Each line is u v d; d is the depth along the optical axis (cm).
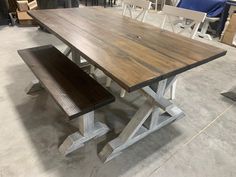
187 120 204
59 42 341
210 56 139
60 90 146
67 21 187
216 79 285
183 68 122
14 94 215
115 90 239
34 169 145
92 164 152
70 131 178
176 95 242
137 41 154
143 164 156
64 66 176
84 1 649
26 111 195
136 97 229
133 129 158
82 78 162
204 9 425
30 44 326
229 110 224
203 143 179
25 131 174
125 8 260
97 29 172
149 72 113
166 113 196
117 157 159
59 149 159
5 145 160
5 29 378
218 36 452
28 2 411
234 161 165
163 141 178
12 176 139
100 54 129
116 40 152
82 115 140
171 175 149
